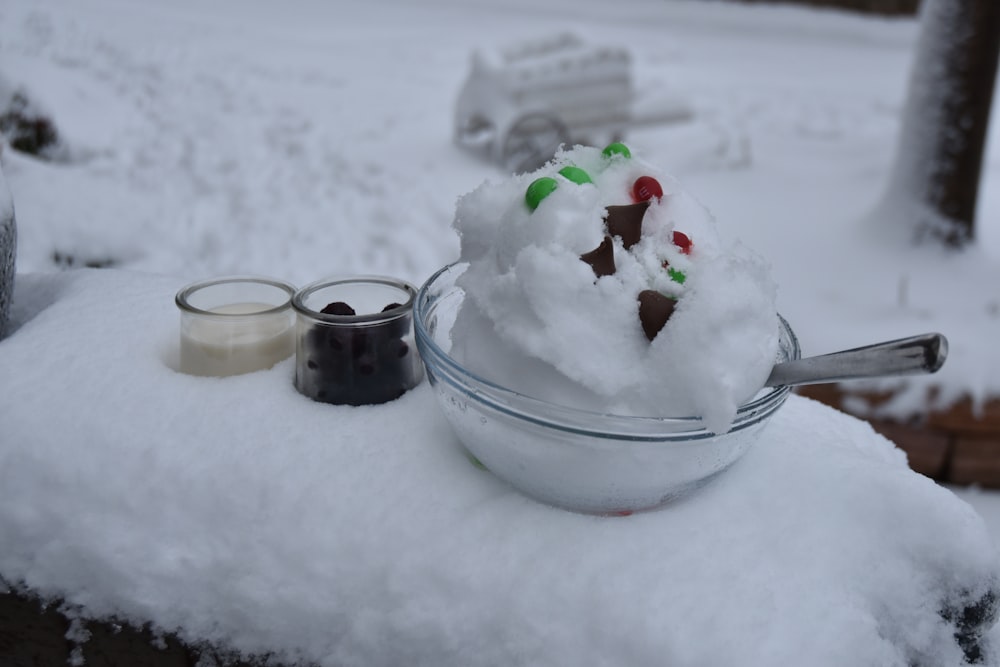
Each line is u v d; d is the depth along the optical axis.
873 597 0.79
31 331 1.08
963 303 2.96
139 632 0.88
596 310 0.74
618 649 0.73
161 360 1.04
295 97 4.97
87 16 5.98
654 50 6.96
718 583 0.75
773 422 0.99
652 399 0.75
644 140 4.64
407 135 4.56
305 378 0.97
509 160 4.27
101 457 0.90
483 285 0.80
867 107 5.55
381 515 0.82
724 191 3.99
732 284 0.73
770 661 0.70
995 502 2.17
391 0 8.41
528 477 0.80
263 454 0.88
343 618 0.81
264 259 3.00
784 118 5.22
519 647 0.75
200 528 0.86
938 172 3.25
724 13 8.59
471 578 0.78
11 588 0.91
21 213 2.49
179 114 4.26
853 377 0.70
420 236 3.34
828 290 3.06
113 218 2.72
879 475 0.88
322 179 3.77
